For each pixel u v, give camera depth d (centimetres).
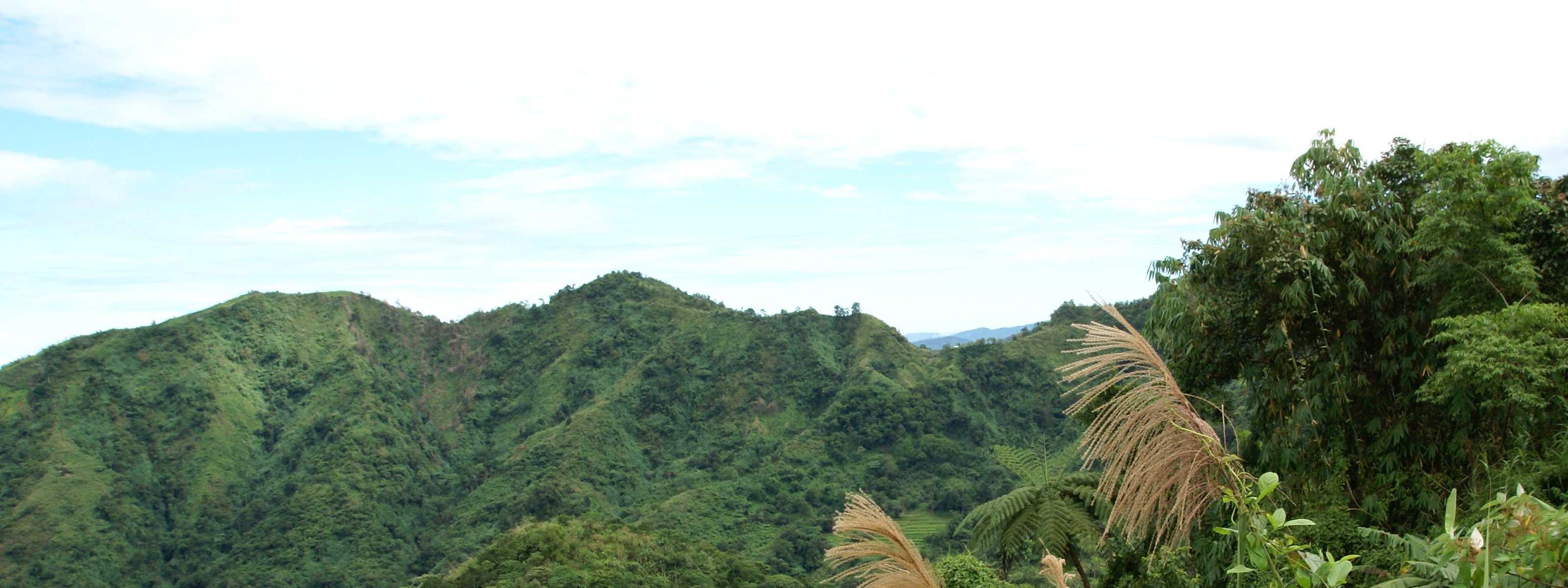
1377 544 565
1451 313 631
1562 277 622
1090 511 845
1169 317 766
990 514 881
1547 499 493
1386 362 679
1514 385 517
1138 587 818
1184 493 270
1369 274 698
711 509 8225
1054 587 452
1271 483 247
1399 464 652
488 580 4597
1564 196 641
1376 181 706
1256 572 337
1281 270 666
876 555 329
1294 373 684
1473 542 212
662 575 4700
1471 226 614
